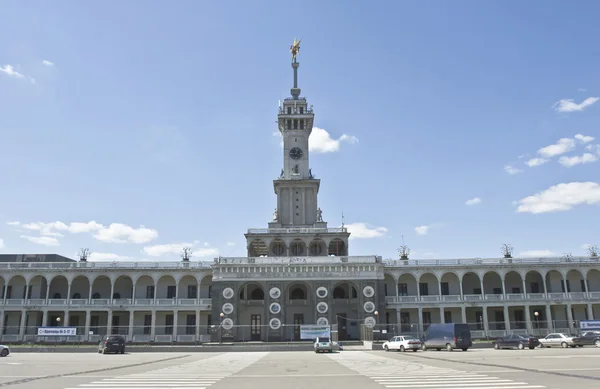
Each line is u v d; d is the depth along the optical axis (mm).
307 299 96188
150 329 99750
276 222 108312
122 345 65875
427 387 23812
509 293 103125
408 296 98125
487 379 26906
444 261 100938
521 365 36031
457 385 24438
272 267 93500
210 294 102188
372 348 74312
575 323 97812
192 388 24500
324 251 106812
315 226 107625
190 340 92062
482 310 101375
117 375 31891
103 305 96938
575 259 100312
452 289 103062
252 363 44219
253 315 94938
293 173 113875
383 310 92812
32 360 49875
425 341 67938
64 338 89500
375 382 26578
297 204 112000
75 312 100375
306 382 27031
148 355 61531
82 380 28562
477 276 104625
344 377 29656
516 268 99188
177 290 99312
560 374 28875
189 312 101125
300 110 118625
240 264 93250
